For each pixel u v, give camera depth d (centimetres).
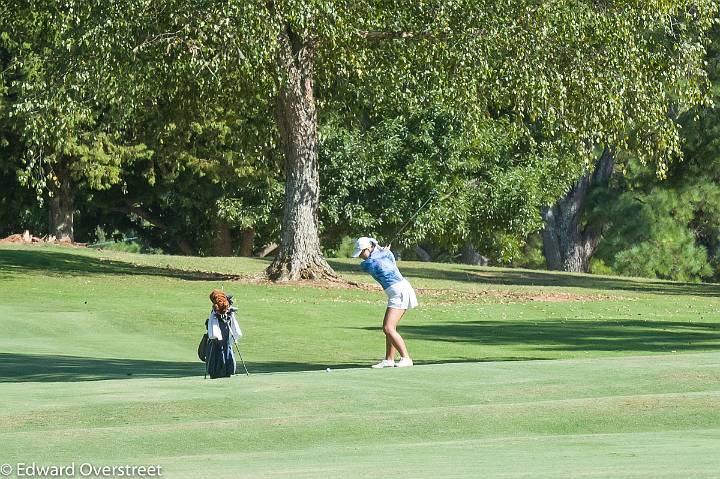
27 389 4316
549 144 16988
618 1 11669
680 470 2383
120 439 3294
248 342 7962
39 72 11625
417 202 17550
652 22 11775
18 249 16350
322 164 17825
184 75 12000
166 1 10638
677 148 12300
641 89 11756
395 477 2428
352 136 17750
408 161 17775
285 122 13062
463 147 17412
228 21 10200
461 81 11525
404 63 12038
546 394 4006
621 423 3428
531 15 11388
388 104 14125
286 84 12000
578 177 18688
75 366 6231
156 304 10644
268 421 3531
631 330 9069
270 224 19338
